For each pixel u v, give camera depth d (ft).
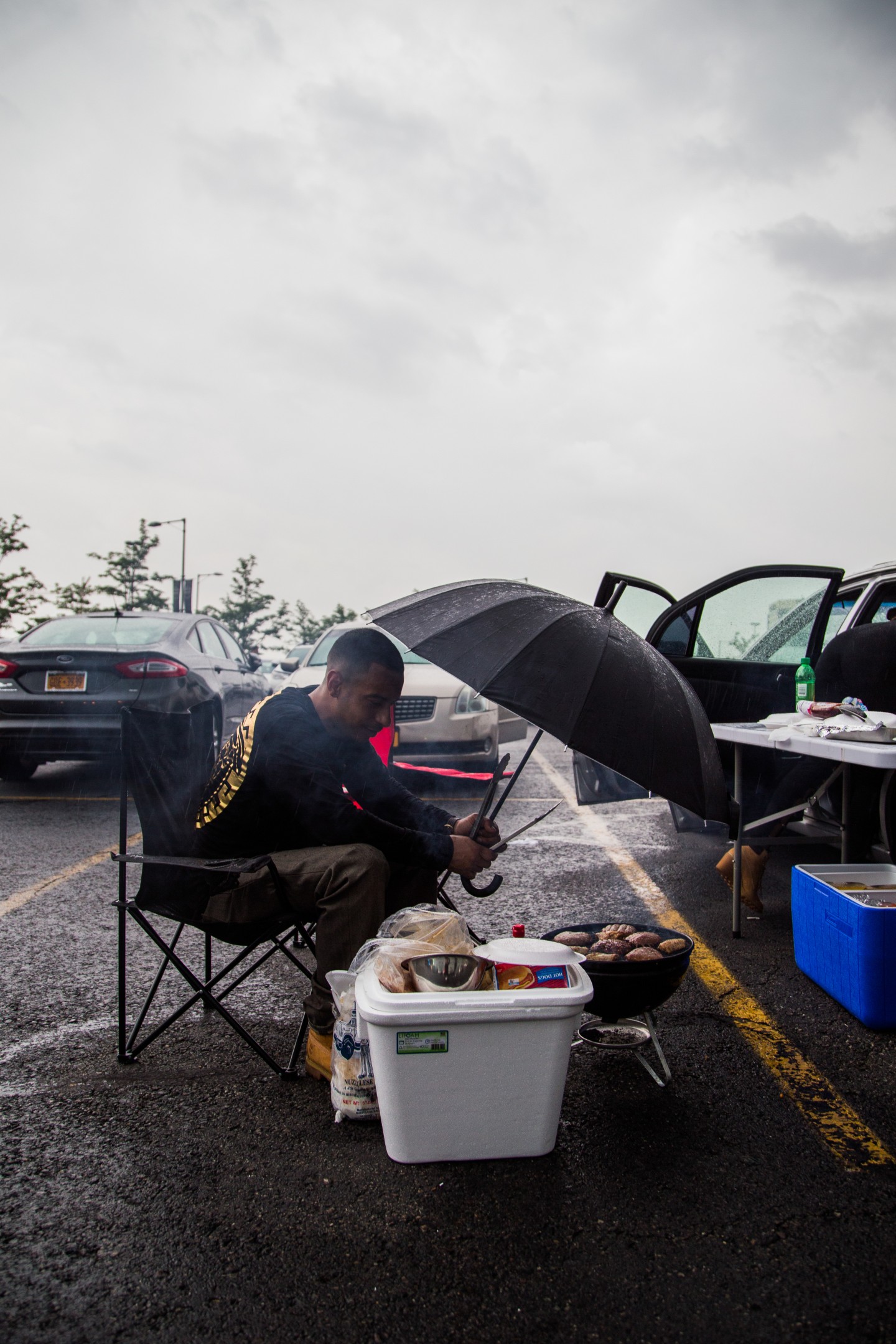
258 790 8.25
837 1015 9.66
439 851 7.99
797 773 13.37
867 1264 5.69
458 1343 5.06
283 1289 5.49
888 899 9.80
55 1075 8.33
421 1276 5.60
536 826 20.45
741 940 12.23
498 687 6.88
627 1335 5.12
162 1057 8.72
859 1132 7.30
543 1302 5.38
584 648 7.20
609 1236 5.96
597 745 6.64
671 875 15.83
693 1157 6.93
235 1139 7.22
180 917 8.48
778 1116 7.56
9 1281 5.56
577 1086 8.14
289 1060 8.64
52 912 13.58
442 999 6.48
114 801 23.54
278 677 35.09
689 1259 5.74
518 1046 6.66
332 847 8.12
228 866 7.64
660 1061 8.26
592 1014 8.16
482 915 13.51
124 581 149.79
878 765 9.57
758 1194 6.43
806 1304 5.34
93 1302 5.38
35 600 98.73
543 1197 6.40
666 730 7.01
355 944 7.85
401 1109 6.65
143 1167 6.81
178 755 8.63
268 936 8.50
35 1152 7.02
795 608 17.10
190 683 23.80
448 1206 6.30
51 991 10.43
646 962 7.75
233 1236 5.98
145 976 10.90
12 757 23.79
